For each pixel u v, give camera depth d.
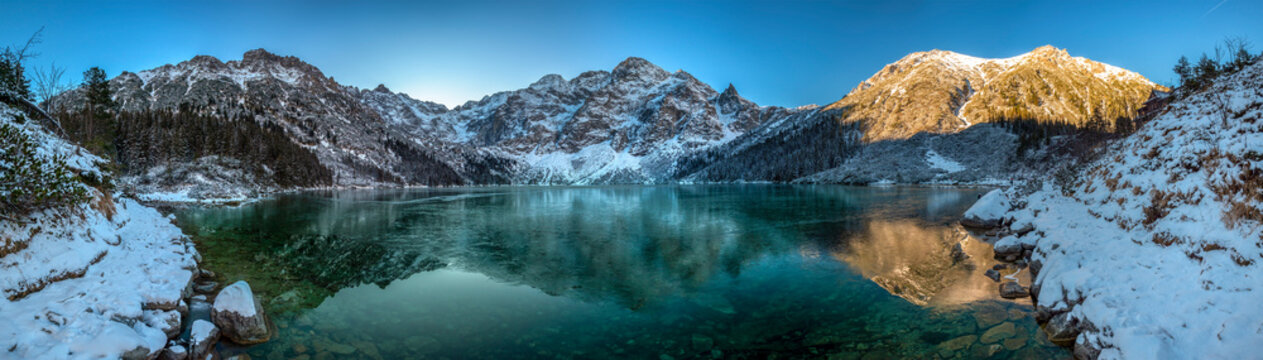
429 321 9.26
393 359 7.29
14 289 7.05
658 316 9.77
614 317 9.70
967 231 21.27
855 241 19.19
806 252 16.86
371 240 20.56
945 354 7.52
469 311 9.98
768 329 8.90
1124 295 7.77
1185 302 6.88
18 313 6.38
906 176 106.12
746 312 9.98
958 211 31.73
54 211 9.24
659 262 15.59
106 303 7.36
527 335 8.55
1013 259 14.59
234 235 20.75
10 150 8.71
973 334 8.37
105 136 55.84
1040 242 13.97
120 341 6.24
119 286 8.32
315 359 7.19
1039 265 12.38
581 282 12.82
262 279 12.38
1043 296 9.40
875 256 15.80
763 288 11.96
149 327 7.23
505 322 9.28
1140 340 6.45
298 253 16.75
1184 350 6.06
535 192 88.25
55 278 7.89
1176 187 10.67
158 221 17.20
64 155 11.99
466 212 36.56
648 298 11.16
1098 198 15.68
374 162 149.38
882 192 62.56
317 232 23.03
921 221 25.89
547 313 9.94
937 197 48.28
